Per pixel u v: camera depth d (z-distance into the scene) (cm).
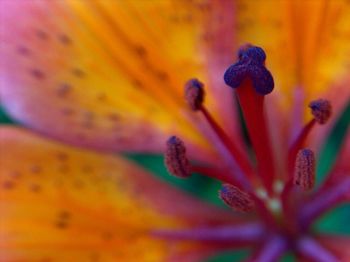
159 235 18
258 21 18
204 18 18
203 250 18
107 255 17
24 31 17
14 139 17
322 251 18
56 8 17
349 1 17
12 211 17
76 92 17
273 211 17
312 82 18
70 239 17
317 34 18
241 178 17
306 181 15
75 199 17
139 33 17
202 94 16
